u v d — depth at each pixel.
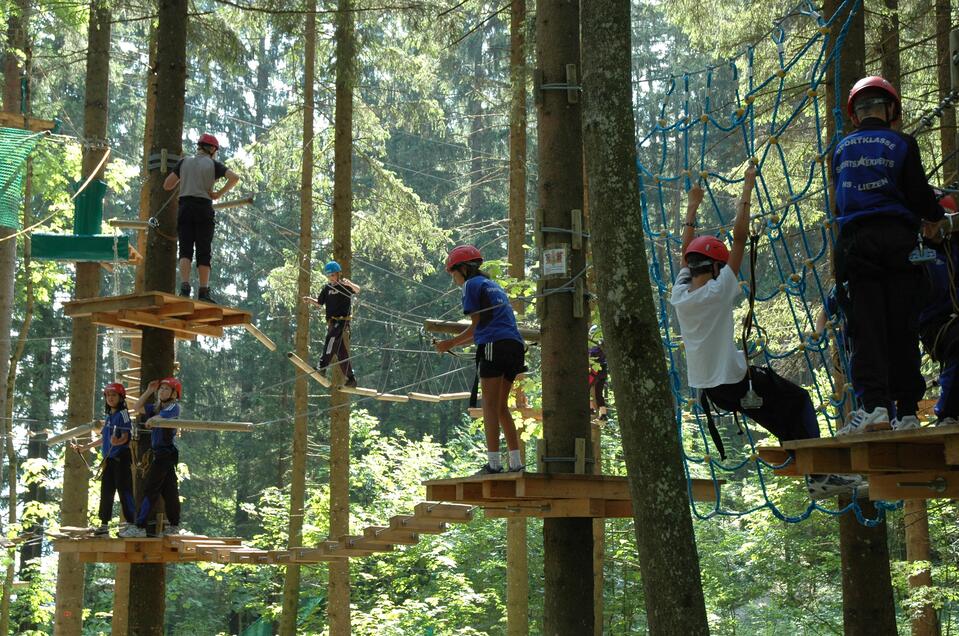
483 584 19.53
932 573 12.45
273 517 19.88
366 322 33.03
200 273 9.56
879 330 4.45
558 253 7.20
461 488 6.62
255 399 33.53
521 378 11.34
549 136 7.35
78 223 11.10
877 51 10.17
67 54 15.93
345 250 14.43
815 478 5.65
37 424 29.03
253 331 10.05
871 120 4.62
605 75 5.04
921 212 4.48
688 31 14.45
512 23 14.02
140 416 9.62
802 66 12.66
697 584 4.64
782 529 16.50
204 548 9.65
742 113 6.08
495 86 17.77
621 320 4.87
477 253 6.86
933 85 12.03
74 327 13.42
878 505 5.82
